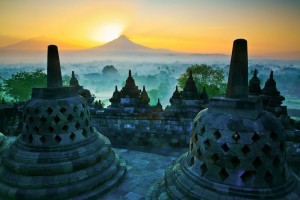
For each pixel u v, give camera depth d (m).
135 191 10.63
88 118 11.37
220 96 7.40
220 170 6.52
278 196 6.17
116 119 17.33
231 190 6.24
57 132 10.05
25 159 9.80
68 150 10.09
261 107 7.11
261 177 6.27
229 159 6.38
